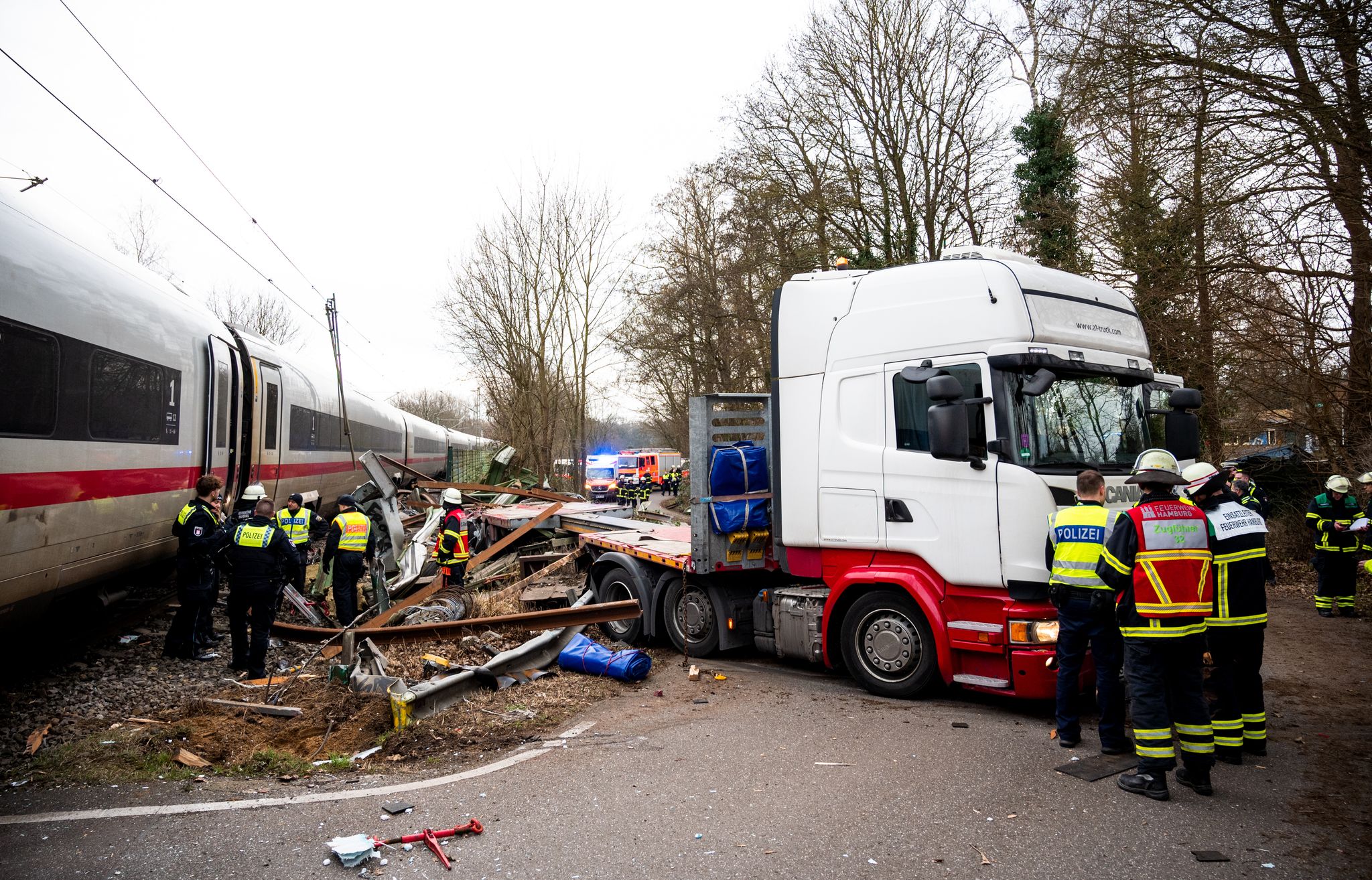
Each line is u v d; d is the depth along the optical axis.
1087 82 13.22
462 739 5.77
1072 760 5.16
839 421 6.97
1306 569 13.22
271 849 3.98
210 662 8.09
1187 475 5.45
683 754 5.36
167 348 9.24
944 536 6.23
